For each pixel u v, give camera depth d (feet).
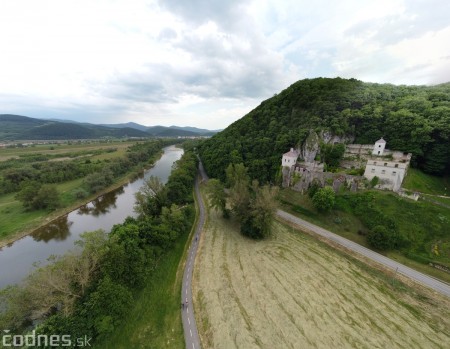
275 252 187.73
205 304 130.82
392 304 136.46
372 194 223.30
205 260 174.19
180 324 118.73
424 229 186.09
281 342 109.29
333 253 187.42
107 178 391.65
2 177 351.25
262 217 203.21
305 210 249.55
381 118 301.22
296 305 132.36
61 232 247.91
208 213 263.29
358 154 283.38
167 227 182.19
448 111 250.57
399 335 116.37
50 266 106.63
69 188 359.87
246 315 124.06
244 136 432.66
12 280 172.55
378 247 184.65
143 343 108.06
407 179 233.76
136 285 134.82
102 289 108.06
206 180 401.08
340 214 226.38
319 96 364.38
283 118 390.83
